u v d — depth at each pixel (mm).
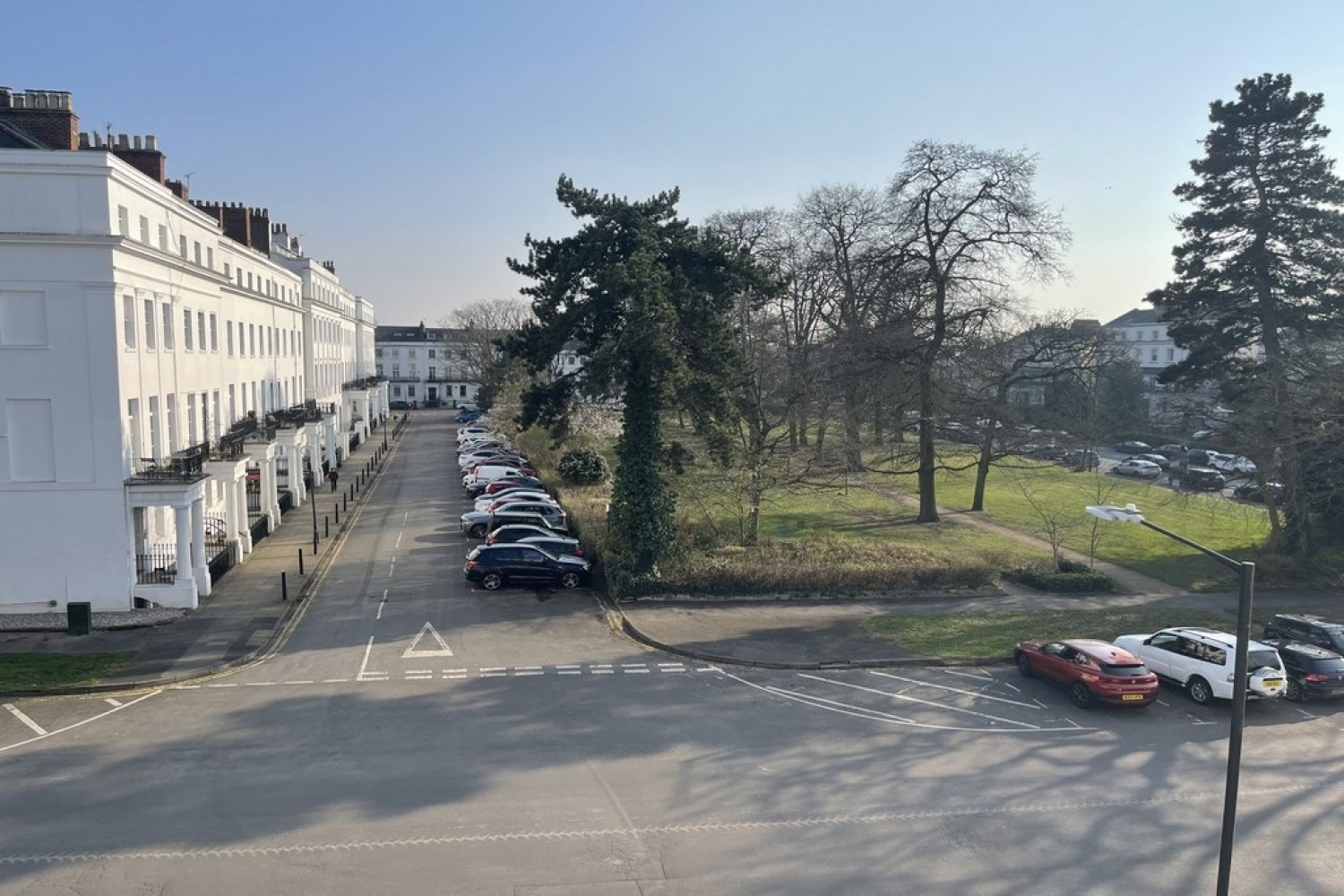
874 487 41219
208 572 28234
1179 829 14398
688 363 29984
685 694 20266
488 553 29281
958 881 12602
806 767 16391
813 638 24688
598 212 29938
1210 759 17406
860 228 54188
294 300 54656
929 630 25719
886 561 30953
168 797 14477
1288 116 34750
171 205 30188
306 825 13602
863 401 43938
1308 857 13570
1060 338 44562
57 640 23016
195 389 32281
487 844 13203
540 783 15328
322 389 63344
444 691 19938
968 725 18891
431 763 16016
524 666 21828
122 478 25078
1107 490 52969
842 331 45156
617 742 17281
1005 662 23328
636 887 12172
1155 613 28109
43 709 18484
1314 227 34719
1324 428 32656
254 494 40844
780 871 12703
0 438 24328
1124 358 80000
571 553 31109
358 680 20531
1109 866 13133
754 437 36812
